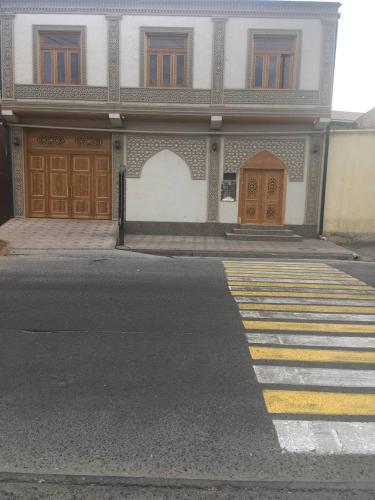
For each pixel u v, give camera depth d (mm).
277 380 3752
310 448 2770
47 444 2775
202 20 13609
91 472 2523
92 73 13773
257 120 13914
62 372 3869
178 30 13633
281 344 4637
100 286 7387
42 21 13625
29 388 3547
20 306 6004
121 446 2764
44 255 10852
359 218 14398
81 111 13812
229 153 14344
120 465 2584
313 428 2994
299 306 6250
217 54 13688
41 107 13789
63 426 2980
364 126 18000
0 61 13805
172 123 14219
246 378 3785
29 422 3027
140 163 14445
